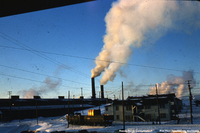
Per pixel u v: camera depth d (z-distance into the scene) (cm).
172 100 5962
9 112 7719
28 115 8288
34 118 8256
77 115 5238
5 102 8138
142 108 5444
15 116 7900
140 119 5303
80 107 9931
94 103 11000
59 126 4931
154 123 4428
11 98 8994
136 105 5369
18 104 8431
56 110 9250
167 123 4338
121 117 5600
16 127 5041
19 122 6844
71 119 5222
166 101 5188
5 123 6494
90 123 4503
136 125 3991
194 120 4556
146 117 5322
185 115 5709
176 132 2366
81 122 4794
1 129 4666
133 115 5369
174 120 4928
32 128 5072
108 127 3844
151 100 5481
